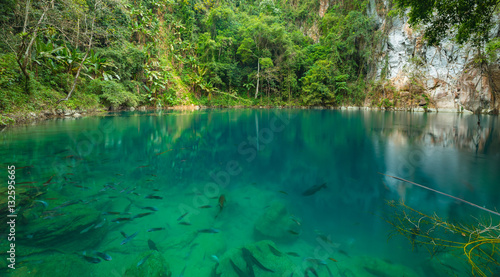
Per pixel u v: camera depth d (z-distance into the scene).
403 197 2.80
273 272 1.55
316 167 4.07
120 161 4.14
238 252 1.73
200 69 25.06
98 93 14.38
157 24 22.00
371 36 25.41
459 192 2.87
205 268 1.62
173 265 1.64
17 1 9.11
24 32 8.23
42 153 4.30
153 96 19.59
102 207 2.42
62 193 2.63
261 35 27.02
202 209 2.49
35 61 9.79
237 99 27.56
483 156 4.76
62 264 1.53
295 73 29.36
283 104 27.53
